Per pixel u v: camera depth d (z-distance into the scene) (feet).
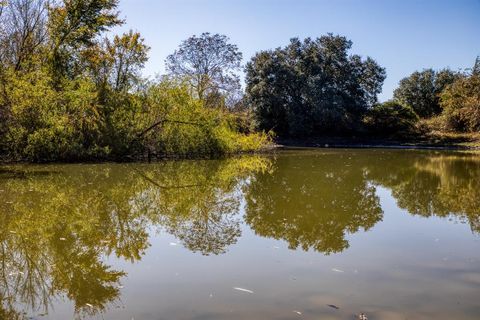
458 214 28.19
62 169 52.08
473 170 57.00
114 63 69.62
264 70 151.64
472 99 126.00
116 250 20.47
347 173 53.47
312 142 150.61
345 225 25.23
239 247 20.67
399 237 22.33
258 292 14.82
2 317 13.53
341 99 148.25
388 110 160.45
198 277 16.48
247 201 33.45
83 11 71.15
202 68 139.13
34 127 57.93
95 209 29.78
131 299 14.44
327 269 17.16
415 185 42.73
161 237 22.84
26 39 69.46
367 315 12.85
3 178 43.57
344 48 156.35
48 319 13.34
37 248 20.84
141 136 66.95
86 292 15.39
